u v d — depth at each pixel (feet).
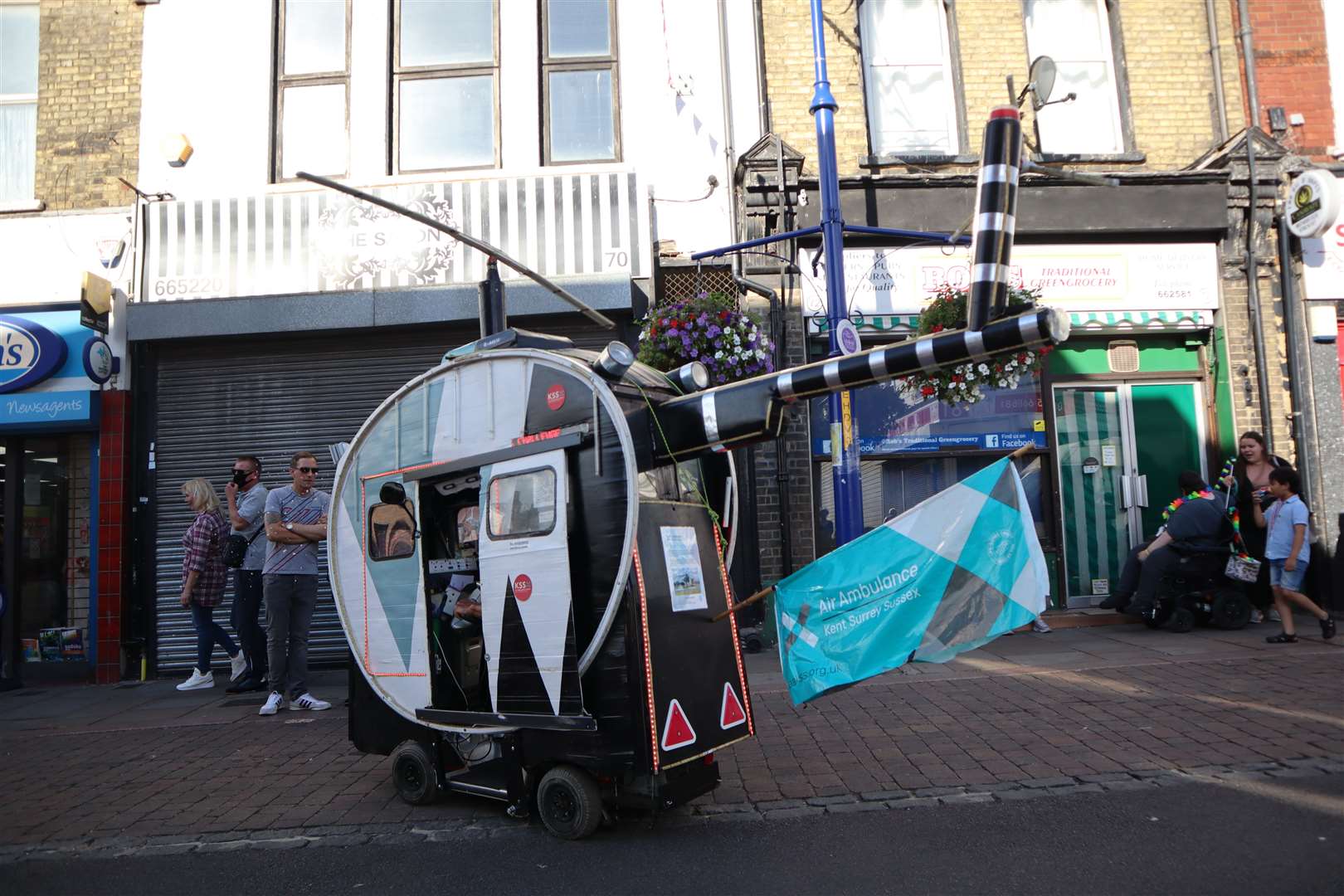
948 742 18.10
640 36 32.81
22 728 23.94
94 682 30.76
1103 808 14.11
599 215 31.22
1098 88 33.37
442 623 16.22
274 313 30.91
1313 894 10.89
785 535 29.91
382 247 31.37
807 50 32.71
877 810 14.66
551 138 32.91
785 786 16.01
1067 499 32.53
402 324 30.73
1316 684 21.02
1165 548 28.91
